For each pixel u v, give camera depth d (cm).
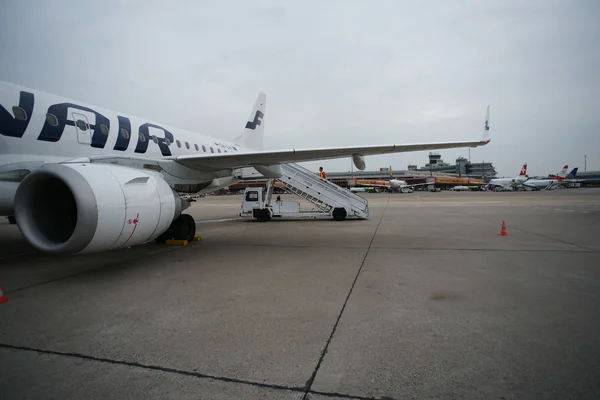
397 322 318
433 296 396
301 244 795
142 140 773
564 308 351
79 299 393
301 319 329
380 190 7569
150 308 363
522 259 600
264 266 562
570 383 216
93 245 450
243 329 306
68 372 235
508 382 218
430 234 950
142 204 503
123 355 259
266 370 236
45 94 602
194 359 253
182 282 465
